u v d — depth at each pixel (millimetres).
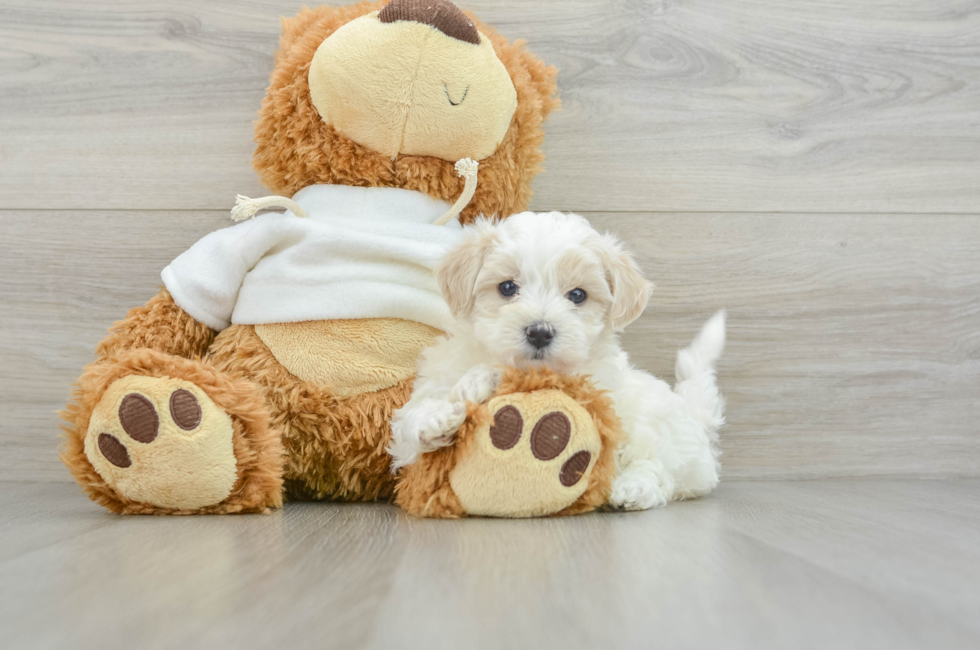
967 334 2066
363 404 1532
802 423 2043
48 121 1937
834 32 2049
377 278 1556
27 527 1209
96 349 1575
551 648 600
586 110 2008
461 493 1276
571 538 1093
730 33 2029
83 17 1937
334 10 1713
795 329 2043
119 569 882
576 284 1442
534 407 1246
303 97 1607
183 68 1950
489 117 1604
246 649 593
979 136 2068
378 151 1627
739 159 2035
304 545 1036
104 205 1945
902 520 1313
